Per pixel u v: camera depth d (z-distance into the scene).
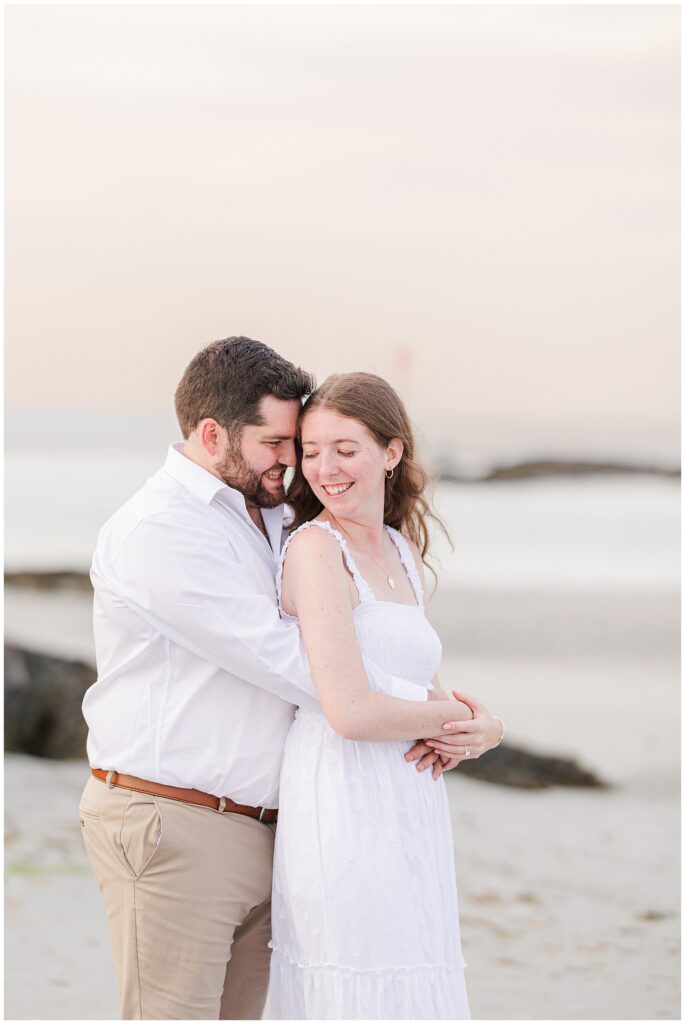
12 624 11.34
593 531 19.86
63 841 5.30
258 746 2.54
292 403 2.63
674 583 16.50
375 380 2.65
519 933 4.57
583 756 7.79
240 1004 2.79
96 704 2.62
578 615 14.30
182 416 2.69
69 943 4.22
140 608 2.52
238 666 2.48
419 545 2.92
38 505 21.12
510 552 18.48
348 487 2.57
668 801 6.66
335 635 2.41
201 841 2.51
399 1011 2.43
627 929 4.62
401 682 2.49
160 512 2.55
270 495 2.68
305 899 2.46
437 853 2.57
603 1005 3.83
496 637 13.05
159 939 2.52
